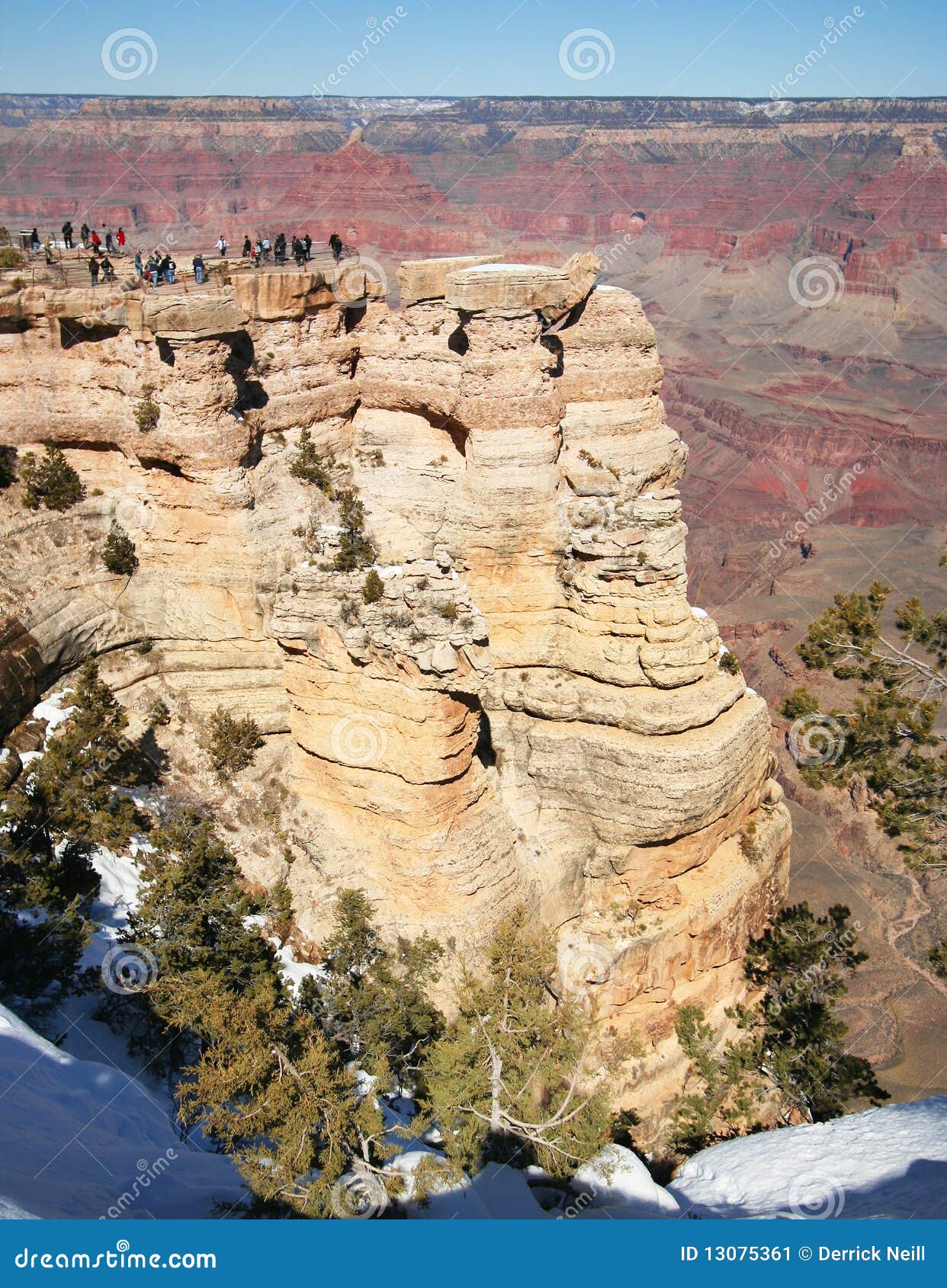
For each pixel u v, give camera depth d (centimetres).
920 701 3114
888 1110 2559
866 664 3241
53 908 2716
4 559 3469
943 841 3284
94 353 3569
